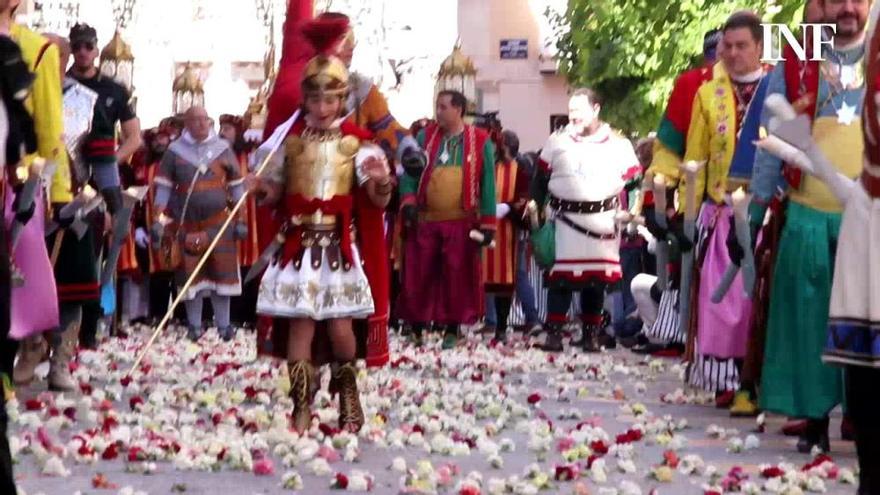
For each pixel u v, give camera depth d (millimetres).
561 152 16812
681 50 29031
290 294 9062
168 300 20094
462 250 16000
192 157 17578
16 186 8219
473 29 48719
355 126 9305
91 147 11383
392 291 19078
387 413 10703
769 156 9508
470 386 12523
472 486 7555
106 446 8781
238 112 39156
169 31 37625
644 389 12922
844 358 7055
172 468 8438
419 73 35656
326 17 9297
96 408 10547
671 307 15922
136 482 7980
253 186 9102
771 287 9570
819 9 9328
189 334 17688
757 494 7875
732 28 11133
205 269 17672
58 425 9625
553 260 16844
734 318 11039
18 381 11492
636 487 7691
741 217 9664
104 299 17047
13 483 6027
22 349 11477
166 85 37500
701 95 11242
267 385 11805
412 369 14164
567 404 11961
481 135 16062
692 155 11250
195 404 10680
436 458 8984
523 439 9875
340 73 9133
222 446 8648
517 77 48562
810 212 9359
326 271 9109
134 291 19844
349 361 9359
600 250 16766
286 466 8531
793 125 7250
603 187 16750
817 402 9266
